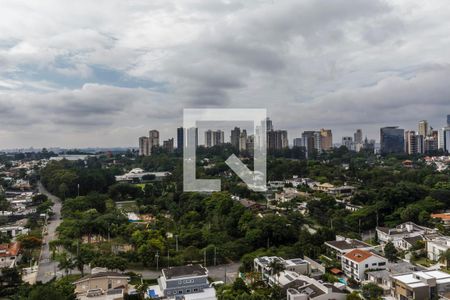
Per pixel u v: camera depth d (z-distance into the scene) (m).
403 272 67.12
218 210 112.75
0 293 66.69
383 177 163.38
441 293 59.06
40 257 91.75
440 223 103.12
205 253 84.62
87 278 66.38
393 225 107.69
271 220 97.31
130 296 63.84
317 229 101.12
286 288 61.75
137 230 99.50
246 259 79.31
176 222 117.38
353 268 72.19
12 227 114.69
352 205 129.38
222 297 60.25
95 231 102.94
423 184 153.38
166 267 82.12
